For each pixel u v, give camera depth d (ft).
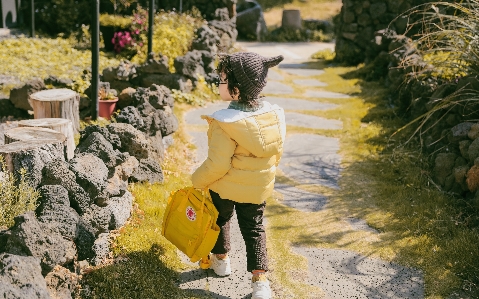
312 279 12.35
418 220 14.92
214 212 10.91
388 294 11.87
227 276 12.23
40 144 12.29
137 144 14.96
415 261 13.10
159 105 19.16
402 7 45.09
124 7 47.55
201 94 28.27
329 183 18.22
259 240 11.10
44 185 10.83
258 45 63.46
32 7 41.78
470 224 14.44
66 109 19.74
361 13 46.37
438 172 17.13
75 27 47.67
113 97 22.58
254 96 10.30
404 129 22.44
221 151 10.18
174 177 16.94
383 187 17.35
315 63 48.19
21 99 22.36
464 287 11.99
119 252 12.03
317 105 29.55
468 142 16.66
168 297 11.03
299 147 21.98
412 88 23.02
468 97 18.11
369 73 38.24
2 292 7.80
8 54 34.83
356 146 21.93
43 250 9.14
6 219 9.98
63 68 32.27
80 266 11.08
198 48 31.96
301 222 15.25
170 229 11.53
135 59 34.42
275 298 11.52
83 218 11.17
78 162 11.67
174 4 52.42
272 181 10.88
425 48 26.14
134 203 14.16
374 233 14.60
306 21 75.20
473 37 17.48
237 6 71.20
